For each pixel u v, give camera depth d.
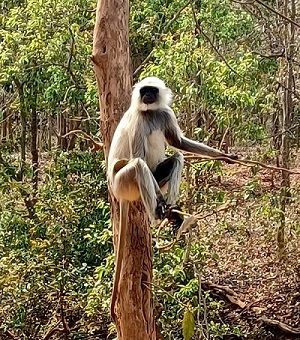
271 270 12.66
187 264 9.50
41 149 18.77
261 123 12.38
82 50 11.32
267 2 14.14
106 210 10.66
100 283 9.14
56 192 10.91
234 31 12.15
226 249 12.51
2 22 12.55
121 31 6.63
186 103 9.51
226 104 9.71
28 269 9.90
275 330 11.72
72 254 10.58
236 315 12.01
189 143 6.02
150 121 5.79
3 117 15.81
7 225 10.83
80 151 11.82
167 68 9.42
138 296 6.88
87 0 11.61
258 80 11.41
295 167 14.48
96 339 10.76
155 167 5.87
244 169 13.55
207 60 9.52
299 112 14.10
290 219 11.58
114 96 6.61
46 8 11.35
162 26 11.91
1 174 12.05
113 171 5.61
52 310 10.55
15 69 11.59
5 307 10.12
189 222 4.96
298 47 13.34
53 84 11.74
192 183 9.98
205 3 11.73
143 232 6.76
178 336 9.26
